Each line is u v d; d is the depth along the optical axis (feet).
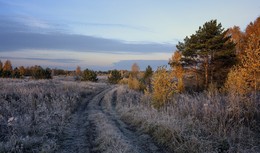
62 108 55.77
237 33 133.90
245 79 51.01
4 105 47.44
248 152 23.61
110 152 26.22
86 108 71.41
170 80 49.65
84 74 215.92
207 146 25.13
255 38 53.16
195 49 100.27
